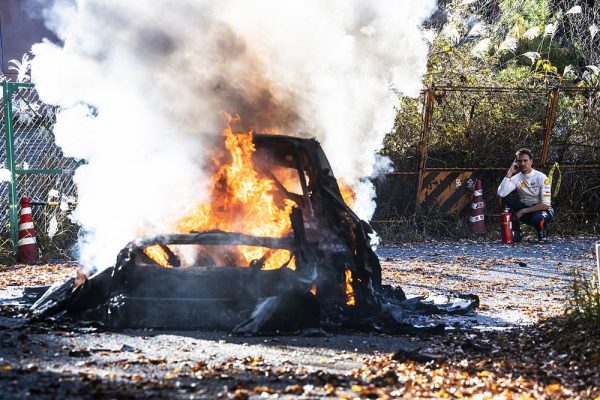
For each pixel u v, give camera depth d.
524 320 11.05
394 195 21.53
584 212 22.69
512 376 7.70
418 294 13.27
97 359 8.06
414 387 7.20
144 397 6.62
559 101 23.28
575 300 9.77
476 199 21.61
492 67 24.70
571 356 8.55
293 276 9.58
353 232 10.27
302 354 8.51
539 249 19.53
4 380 7.00
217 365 7.88
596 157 23.03
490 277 15.29
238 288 9.62
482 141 22.27
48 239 17.66
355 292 10.23
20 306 10.98
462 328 10.35
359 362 8.27
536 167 22.61
